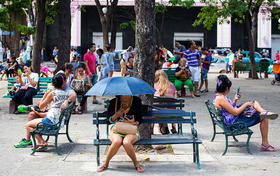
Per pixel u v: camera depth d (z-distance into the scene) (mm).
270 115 6430
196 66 14523
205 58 15797
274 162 6164
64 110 6574
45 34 39438
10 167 5902
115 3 20719
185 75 14086
